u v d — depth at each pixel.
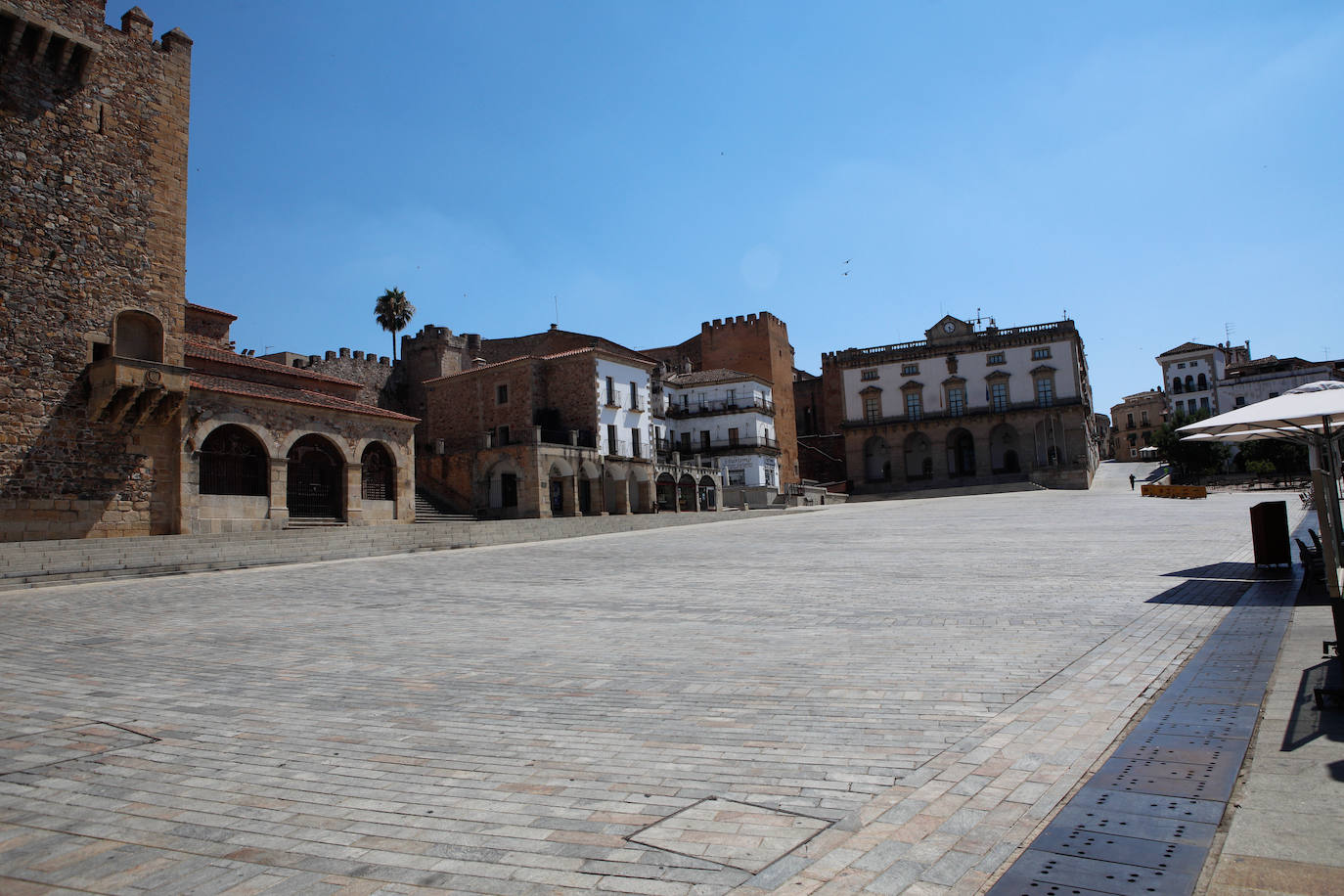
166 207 29.56
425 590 17.78
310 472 36.91
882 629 11.57
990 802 5.10
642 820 5.04
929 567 19.80
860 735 6.62
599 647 11.03
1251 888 3.84
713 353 87.75
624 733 6.94
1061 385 80.12
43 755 6.58
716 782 5.67
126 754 6.60
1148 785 5.20
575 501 53.31
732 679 8.83
